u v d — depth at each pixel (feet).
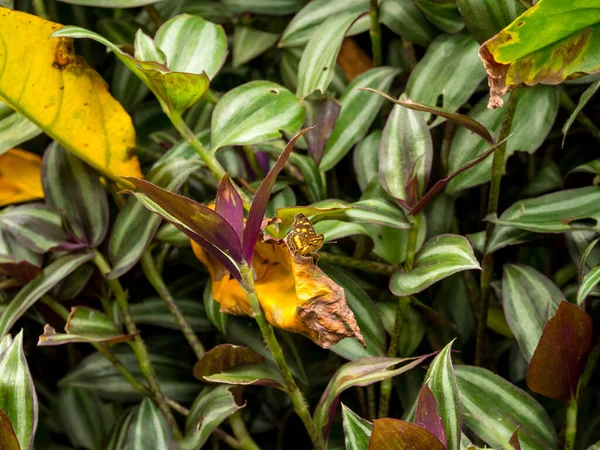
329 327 2.61
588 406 3.17
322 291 2.61
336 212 2.87
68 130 3.06
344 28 3.15
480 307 3.11
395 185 2.91
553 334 2.78
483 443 2.96
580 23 2.65
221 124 2.98
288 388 2.81
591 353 2.98
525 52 2.68
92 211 3.13
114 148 3.11
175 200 2.61
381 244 3.06
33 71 2.96
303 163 3.18
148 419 3.06
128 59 2.82
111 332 3.02
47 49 2.95
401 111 2.95
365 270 3.16
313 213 2.81
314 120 3.13
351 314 2.61
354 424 2.70
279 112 2.99
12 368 2.75
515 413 2.88
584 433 3.14
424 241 3.07
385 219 2.87
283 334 3.15
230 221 2.69
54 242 3.10
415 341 3.13
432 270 2.85
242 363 2.91
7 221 3.10
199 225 2.65
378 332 3.00
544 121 3.08
